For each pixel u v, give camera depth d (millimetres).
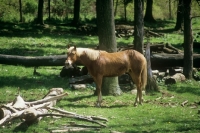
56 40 35125
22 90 17656
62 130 11414
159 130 12031
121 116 13664
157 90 18047
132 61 15172
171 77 20047
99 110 14383
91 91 17984
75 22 47312
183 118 13664
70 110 14188
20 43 32188
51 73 21875
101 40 17156
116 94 17062
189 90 18609
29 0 56562
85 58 14844
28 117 11734
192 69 21156
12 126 11914
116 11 63250
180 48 32625
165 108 15133
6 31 38594
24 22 47188
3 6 52562
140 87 15438
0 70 21531
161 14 67875
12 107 12328
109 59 15000
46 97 15000
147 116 13797
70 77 20828
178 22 47188
